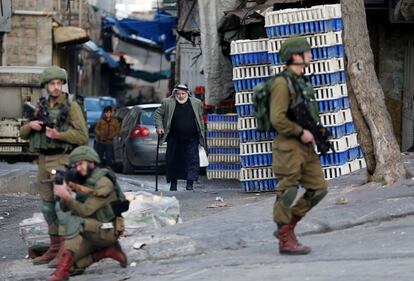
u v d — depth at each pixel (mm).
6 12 86562
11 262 26672
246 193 39562
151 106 59688
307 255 23375
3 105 71500
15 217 37594
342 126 37219
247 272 21875
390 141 31141
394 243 24203
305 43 22766
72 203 22594
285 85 22484
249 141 39250
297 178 22734
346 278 20203
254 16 51156
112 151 63750
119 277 23094
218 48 59656
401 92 53250
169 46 115375
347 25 31438
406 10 48344
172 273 22859
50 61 105312
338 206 28484
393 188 30047
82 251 23094
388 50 53312
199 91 66250
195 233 26453
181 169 45062
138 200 27844
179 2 78438
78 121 24797
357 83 31297
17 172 49062
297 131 22422
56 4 111938
